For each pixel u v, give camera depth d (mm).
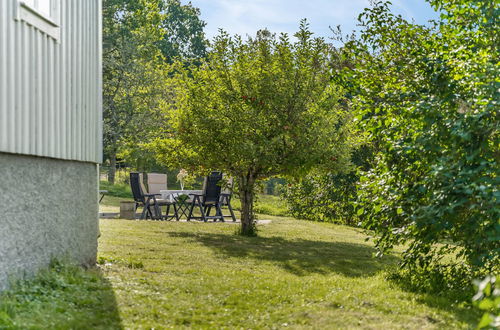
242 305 5840
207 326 5008
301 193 20609
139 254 9180
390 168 7785
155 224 14312
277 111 12758
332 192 19891
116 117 33188
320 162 12719
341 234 14898
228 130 12859
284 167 12672
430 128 6988
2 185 5262
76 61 7328
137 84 32406
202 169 14055
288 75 12703
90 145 7957
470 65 6922
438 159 6711
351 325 5109
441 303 6230
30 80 5793
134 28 37062
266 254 10227
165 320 5164
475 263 6559
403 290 7035
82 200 7699
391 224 7598
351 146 13281
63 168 6965
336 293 6477
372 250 11766
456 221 6867
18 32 5488
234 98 13023
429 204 6711
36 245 6078
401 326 5086
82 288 6121
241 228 13438
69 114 7035
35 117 5918
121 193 28719
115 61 33062
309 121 12844
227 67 13172
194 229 13688
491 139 6797
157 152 13984
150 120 32031
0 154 5215
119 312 5305
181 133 13305
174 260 8781
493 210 5934
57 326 4586
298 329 4957
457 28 7871
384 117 7871
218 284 6891
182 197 17344
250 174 13375
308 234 14289
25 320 4598
